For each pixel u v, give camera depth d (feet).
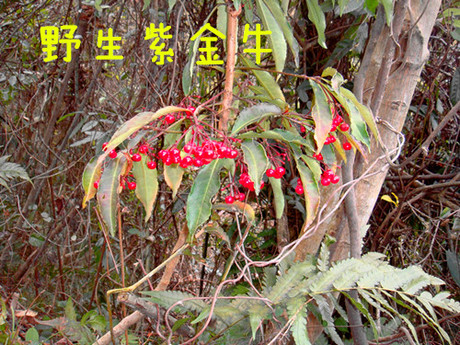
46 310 7.97
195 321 3.23
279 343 3.68
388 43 3.69
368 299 3.29
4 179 6.93
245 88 4.53
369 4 4.36
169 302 3.63
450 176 6.07
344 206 4.02
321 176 3.73
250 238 6.73
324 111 3.16
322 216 4.13
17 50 9.08
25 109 9.52
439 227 6.51
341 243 4.13
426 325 5.08
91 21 8.03
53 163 8.14
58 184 9.57
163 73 7.14
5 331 4.79
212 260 9.34
